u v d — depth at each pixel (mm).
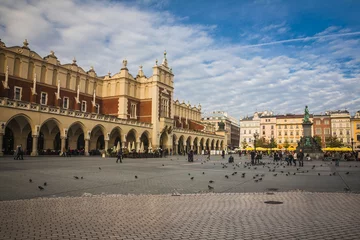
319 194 13148
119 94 69125
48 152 48000
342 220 8453
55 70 58031
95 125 52156
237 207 10211
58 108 45281
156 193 13242
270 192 13656
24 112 40438
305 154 61344
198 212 9406
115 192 13352
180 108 97062
